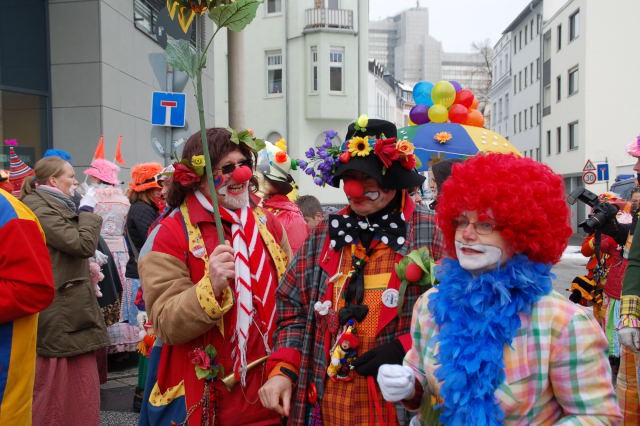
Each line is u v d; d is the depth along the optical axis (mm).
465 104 5691
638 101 27547
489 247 1586
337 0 27922
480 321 1587
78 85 10047
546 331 1540
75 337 3373
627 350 3250
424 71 175500
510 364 1547
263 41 28281
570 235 1625
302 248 2320
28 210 2393
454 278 1678
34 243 2309
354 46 27812
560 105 31391
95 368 3543
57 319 3303
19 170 5309
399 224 2141
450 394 1610
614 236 4277
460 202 1621
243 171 2359
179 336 2225
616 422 1503
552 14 33656
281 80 28266
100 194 5637
